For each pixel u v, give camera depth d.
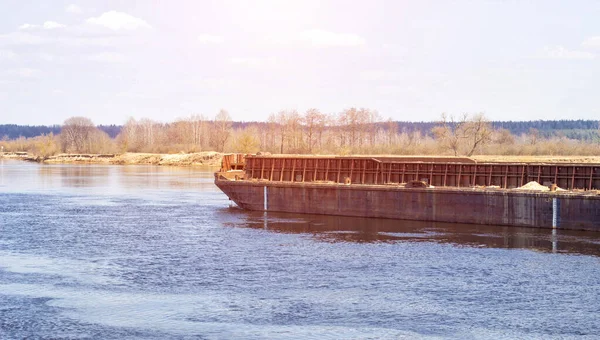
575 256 52.88
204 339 35.31
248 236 64.56
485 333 35.97
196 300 42.09
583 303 40.84
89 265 52.22
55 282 46.94
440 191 69.56
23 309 40.66
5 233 68.06
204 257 54.66
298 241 61.38
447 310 39.66
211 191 119.50
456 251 55.59
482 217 67.31
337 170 84.94
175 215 82.06
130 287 45.34
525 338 35.19
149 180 152.75
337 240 61.47
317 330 36.47
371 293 43.25
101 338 35.62
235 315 39.06
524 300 41.47
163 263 52.56
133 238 64.38
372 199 74.44
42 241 63.16
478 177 74.25
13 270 50.72
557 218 63.16
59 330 36.88
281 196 82.31
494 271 48.59
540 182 70.19
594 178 67.12
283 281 46.44
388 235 63.38
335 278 47.09
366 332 36.12
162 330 36.72
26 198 107.31
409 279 46.62
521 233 62.38
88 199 105.12
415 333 36.00
